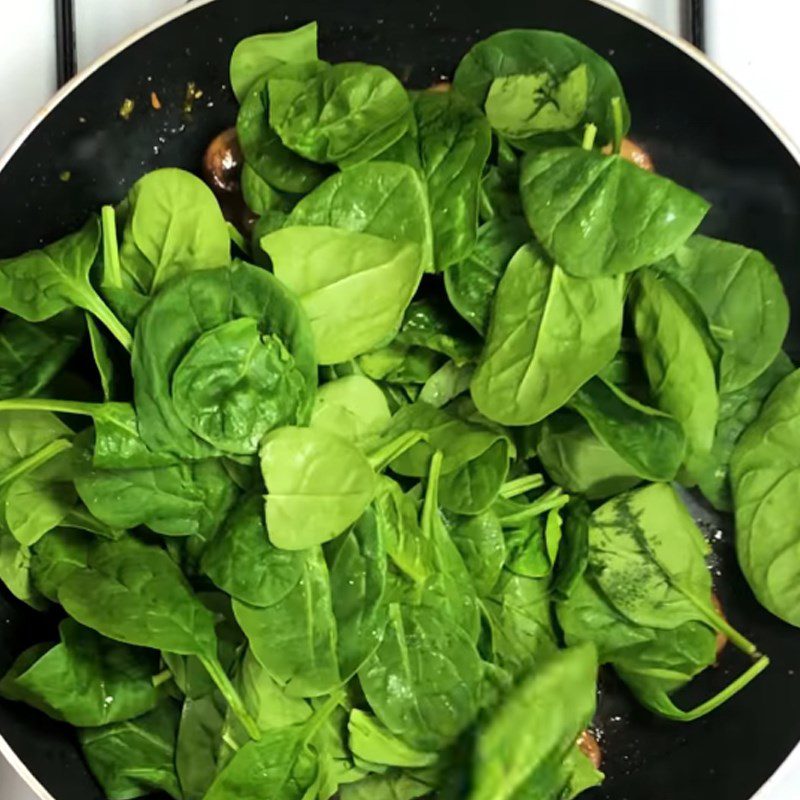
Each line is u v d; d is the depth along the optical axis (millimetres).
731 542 702
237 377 609
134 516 631
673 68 664
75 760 677
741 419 692
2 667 674
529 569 677
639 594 670
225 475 639
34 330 666
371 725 628
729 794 680
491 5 674
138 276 661
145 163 688
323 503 606
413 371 688
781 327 673
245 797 613
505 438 651
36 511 651
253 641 622
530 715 533
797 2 769
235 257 694
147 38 657
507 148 686
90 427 651
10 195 655
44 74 759
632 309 654
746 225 682
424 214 644
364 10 679
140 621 614
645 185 615
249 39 669
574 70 669
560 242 625
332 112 651
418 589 637
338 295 626
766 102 766
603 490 680
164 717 677
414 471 652
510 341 643
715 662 693
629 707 700
